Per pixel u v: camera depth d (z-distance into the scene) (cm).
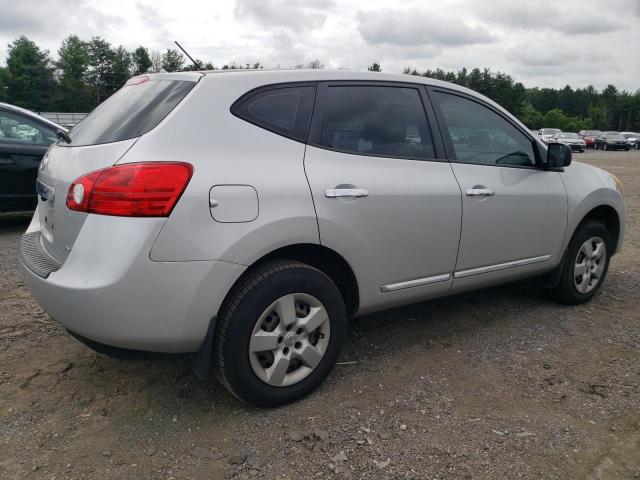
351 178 302
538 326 409
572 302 450
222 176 257
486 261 376
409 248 330
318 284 289
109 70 9038
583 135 4866
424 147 346
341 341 308
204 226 251
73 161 272
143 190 240
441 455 254
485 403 299
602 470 246
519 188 388
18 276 495
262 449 256
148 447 256
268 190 269
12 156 652
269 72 297
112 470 240
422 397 304
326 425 275
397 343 374
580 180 441
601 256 461
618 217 472
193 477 237
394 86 342
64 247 266
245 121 277
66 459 247
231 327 265
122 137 263
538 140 415
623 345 377
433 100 359
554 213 413
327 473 241
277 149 282
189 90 272
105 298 240
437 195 338
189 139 258
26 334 372
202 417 281
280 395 286
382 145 326
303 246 290
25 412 281
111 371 326
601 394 311
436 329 400
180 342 255
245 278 271
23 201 670
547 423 280
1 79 8038
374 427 274
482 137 382
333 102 312
